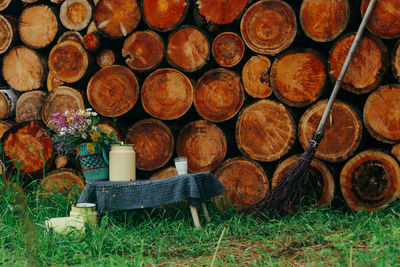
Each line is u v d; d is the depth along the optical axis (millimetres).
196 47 3957
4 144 4266
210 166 3965
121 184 3289
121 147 3461
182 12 3963
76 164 4199
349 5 3518
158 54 4062
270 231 3090
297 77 3666
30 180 4262
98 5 4184
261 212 3434
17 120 4500
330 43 3680
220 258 2561
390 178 3439
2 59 4590
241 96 3852
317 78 3623
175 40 4016
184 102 4000
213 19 3887
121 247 2797
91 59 4234
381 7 3438
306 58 3643
